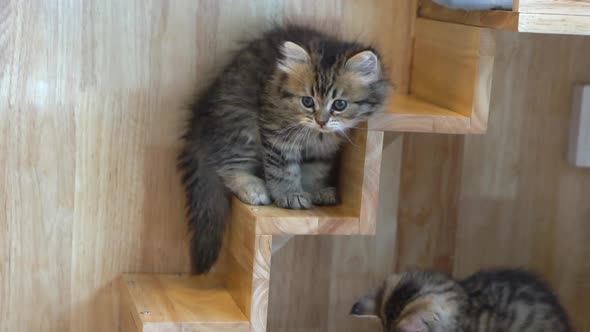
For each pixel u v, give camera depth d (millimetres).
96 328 1223
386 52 1256
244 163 1192
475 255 1317
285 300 1271
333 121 1135
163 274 1231
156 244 1227
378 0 1244
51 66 1172
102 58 1184
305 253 1267
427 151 1281
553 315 1228
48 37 1166
